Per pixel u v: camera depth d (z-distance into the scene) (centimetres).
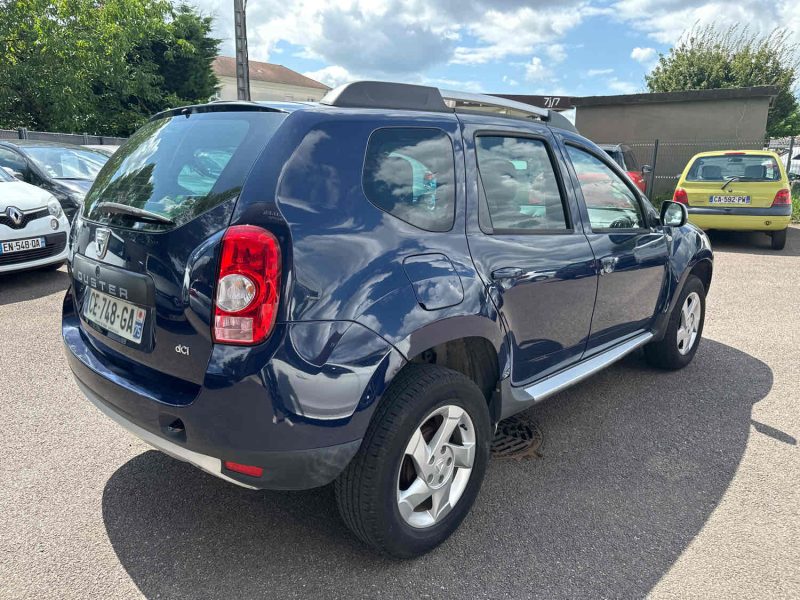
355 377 200
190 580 223
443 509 242
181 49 3195
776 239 982
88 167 941
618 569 234
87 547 240
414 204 235
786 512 273
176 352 207
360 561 236
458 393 233
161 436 210
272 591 219
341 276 201
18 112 2170
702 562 239
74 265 270
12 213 636
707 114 1661
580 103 1781
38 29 2027
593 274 322
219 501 274
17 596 212
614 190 360
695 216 990
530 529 259
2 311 571
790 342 519
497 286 256
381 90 245
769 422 365
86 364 241
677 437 346
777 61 2681
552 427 357
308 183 205
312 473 200
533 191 296
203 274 196
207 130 233
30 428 339
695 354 487
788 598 220
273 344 190
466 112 278
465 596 219
